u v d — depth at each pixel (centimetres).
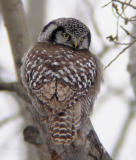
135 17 868
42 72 864
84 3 1369
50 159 870
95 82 941
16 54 1030
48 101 831
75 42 1021
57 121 817
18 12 1029
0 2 1021
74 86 855
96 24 1365
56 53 916
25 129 861
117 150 1420
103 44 1359
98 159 872
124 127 1463
